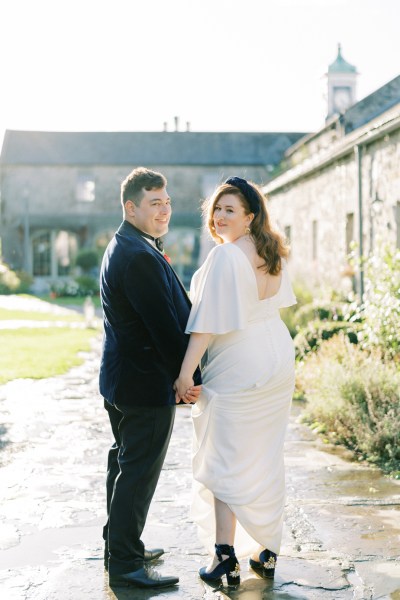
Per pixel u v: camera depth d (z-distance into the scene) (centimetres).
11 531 398
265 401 331
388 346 792
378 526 405
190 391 321
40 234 3922
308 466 530
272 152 4072
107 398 332
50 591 322
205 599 316
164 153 4053
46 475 507
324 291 1304
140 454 328
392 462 535
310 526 404
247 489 327
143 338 322
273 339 333
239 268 320
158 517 422
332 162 1468
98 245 3919
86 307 1759
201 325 315
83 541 383
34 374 996
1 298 2959
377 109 2330
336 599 315
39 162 3944
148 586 325
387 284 838
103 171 3975
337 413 624
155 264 316
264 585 330
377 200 1176
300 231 1784
